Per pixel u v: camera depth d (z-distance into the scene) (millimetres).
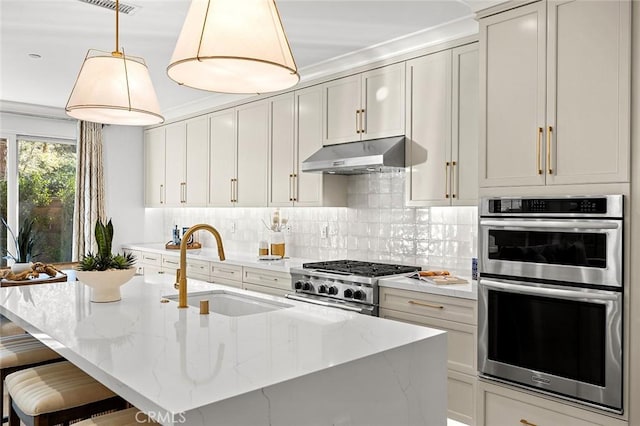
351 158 3520
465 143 3166
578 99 2367
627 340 2205
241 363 1462
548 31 2473
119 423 1577
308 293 3781
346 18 3082
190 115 5574
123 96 2168
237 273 4543
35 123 5523
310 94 4180
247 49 1502
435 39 3309
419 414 1763
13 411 2162
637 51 2193
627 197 2205
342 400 1479
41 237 5637
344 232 4398
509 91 2627
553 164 2443
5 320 3209
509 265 2602
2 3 2863
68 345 1644
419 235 3840
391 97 3584
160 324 1943
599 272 2271
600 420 2289
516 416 2588
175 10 2957
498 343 2648
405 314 3176
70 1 2838
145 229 6406
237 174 4934
